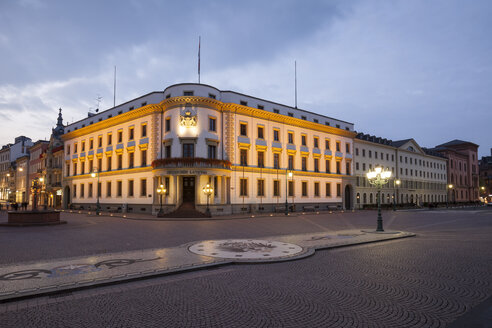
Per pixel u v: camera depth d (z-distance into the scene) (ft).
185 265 32.45
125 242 49.70
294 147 154.40
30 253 39.75
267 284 26.89
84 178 171.94
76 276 28.07
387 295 24.07
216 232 64.54
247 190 135.74
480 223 89.25
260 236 57.67
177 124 124.57
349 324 18.79
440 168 293.02
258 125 141.49
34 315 20.04
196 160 117.29
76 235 58.44
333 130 175.22
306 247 43.93
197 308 21.25
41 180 202.18
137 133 141.28
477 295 24.12
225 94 136.46
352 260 36.70
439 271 31.40
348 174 183.01
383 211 163.02
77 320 19.24
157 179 127.13
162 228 72.69
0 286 24.97
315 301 22.70
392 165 229.04
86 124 178.70
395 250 43.65
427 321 19.24
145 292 24.70
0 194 302.66
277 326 18.45
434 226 80.28
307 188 158.40
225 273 30.71
